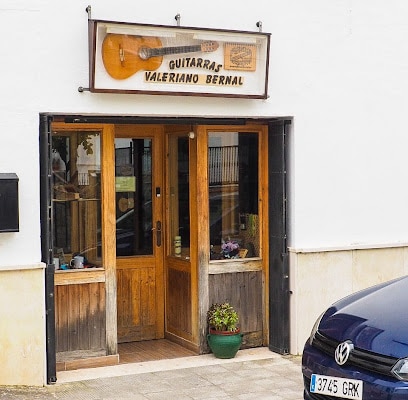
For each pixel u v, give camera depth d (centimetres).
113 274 783
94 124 770
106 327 782
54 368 720
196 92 752
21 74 697
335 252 834
